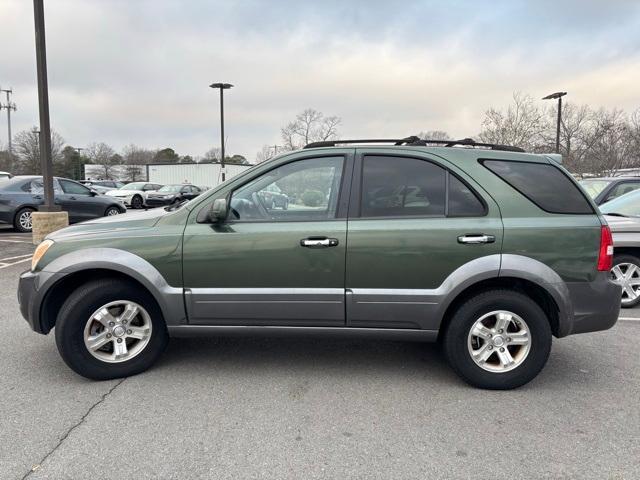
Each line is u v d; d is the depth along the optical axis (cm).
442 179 365
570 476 262
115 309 376
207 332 376
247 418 320
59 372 392
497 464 272
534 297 374
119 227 377
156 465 268
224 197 370
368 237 355
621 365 418
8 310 559
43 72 963
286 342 469
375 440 295
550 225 354
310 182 371
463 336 361
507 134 2961
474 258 352
